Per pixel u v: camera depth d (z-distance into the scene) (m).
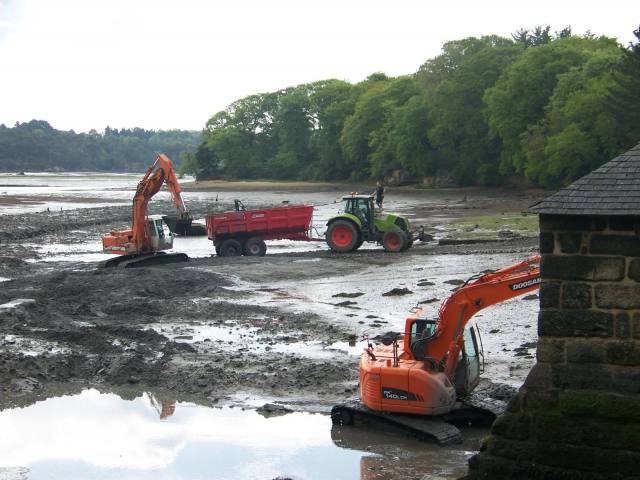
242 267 34.97
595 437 9.94
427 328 15.42
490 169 100.88
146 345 22.42
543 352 10.24
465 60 104.69
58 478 13.77
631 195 9.88
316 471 13.76
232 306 27.14
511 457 10.34
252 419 16.73
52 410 17.67
